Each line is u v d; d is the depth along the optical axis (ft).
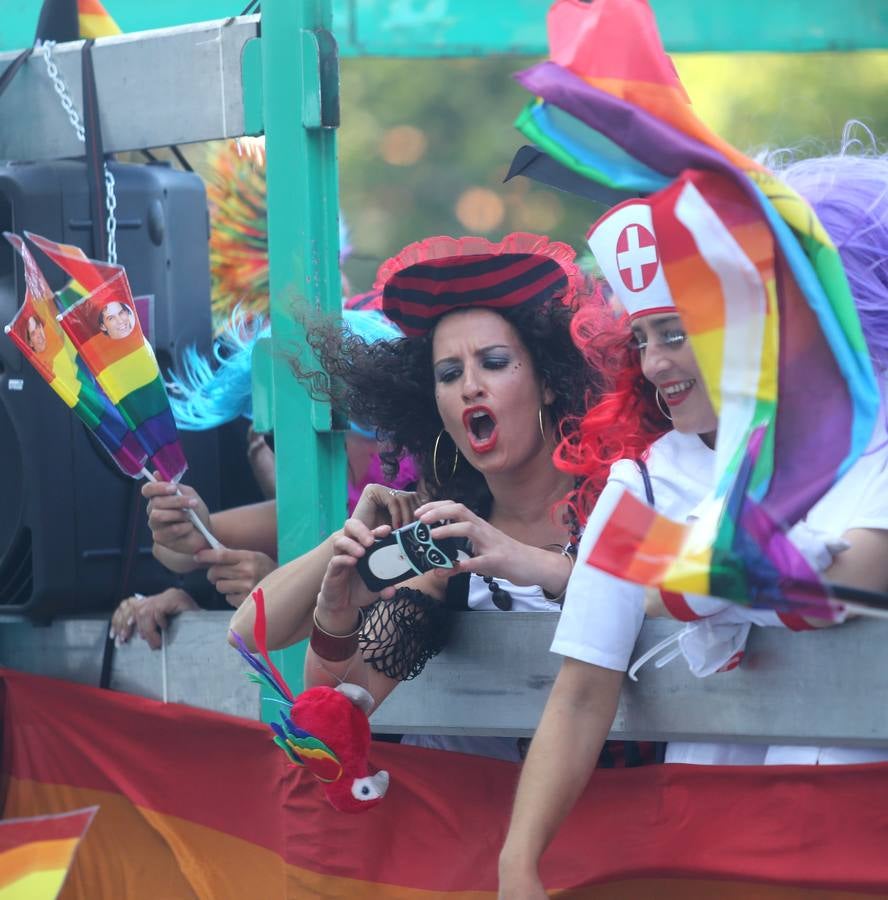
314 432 21.95
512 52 38.27
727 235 13.79
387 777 18.61
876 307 16.24
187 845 23.02
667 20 36.04
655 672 17.87
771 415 13.88
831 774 17.26
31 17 32.68
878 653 16.75
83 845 24.20
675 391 16.90
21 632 25.68
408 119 83.25
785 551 13.47
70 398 22.11
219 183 36.68
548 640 18.95
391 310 20.80
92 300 21.89
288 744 18.29
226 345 28.09
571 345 20.31
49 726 24.99
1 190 24.58
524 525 20.85
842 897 17.17
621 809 18.54
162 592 25.55
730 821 17.85
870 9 35.42
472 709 19.45
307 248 21.97
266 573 23.53
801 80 63.87
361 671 19.04
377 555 18.19
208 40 22.97
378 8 38.01
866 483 15.81
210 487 28.17
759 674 17.31
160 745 23.47
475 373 20.13
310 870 21.29
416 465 22.15
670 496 17.08
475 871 19.71
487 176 82.64
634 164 14.69
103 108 24.54
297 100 21.86
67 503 24.84
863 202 16.58
